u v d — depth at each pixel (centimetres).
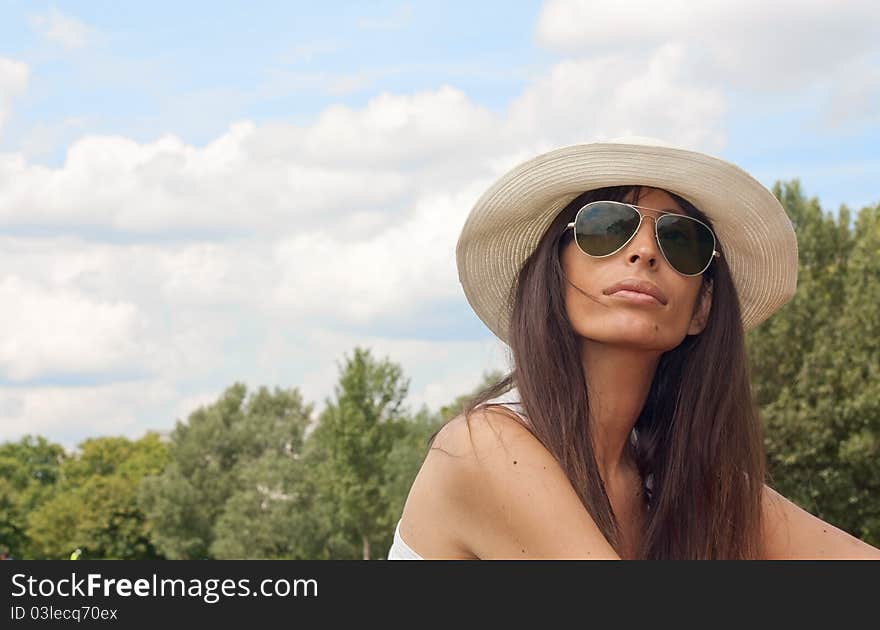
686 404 264
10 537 8850
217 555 6262
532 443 232
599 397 248
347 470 5003
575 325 239
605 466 260
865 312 2656
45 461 9988
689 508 261
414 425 5409
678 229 235
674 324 236
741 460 262
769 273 279
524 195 256
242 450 7956
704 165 240
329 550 6178
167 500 7675
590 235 235
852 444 2562
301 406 8381
